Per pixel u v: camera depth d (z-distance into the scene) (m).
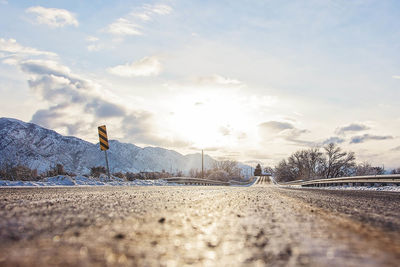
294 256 1.90
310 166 100.38
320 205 5.66
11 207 4.25
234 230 2.84
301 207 5.14
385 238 2.54
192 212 4.14
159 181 24.88
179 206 4.90
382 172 87.50
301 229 2.91
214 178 84.00
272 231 2.80
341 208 5.13
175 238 2.43
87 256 1.82
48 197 6.34
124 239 2.34
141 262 1.71
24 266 1.60
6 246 2.05
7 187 11.30
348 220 3.59
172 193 9.00
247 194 9.61
